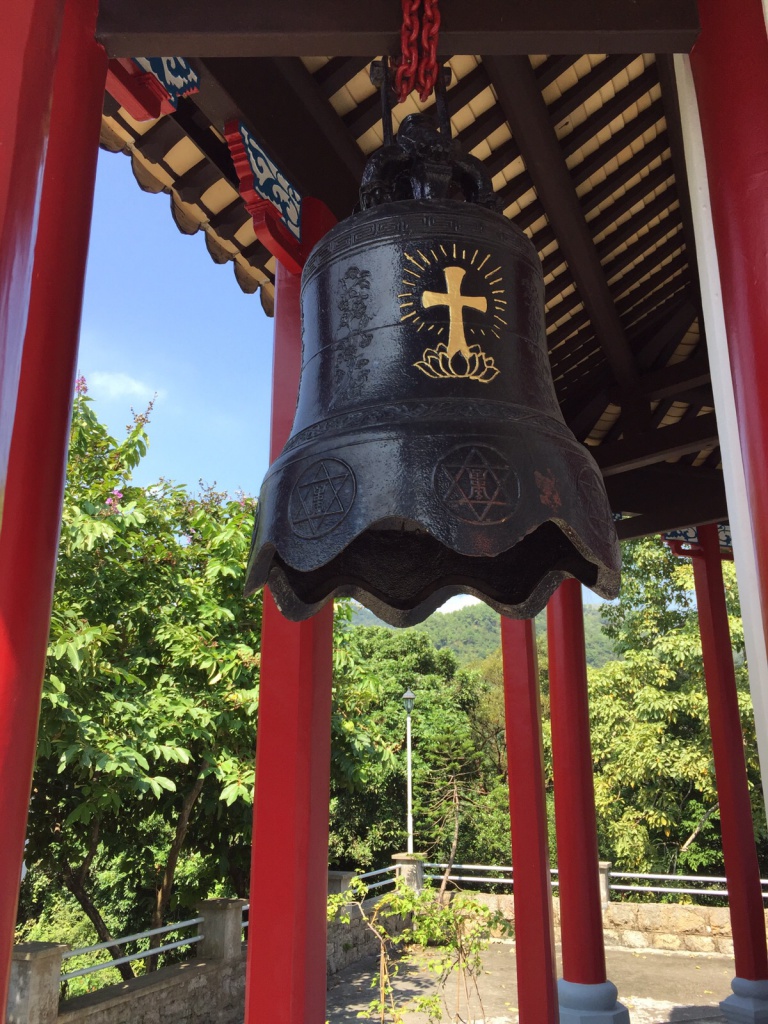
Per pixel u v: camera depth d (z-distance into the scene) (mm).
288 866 3236
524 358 2424
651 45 2404
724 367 2412
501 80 3840
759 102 2166
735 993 8094
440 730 20359
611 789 18906
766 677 2232
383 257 2426
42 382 2145
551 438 2146
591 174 4922
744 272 2123
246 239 4777
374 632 25203
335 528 1966
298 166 3760
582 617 8008
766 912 13602
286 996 3104
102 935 9812
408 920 12703
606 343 6555
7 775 1875
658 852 18766
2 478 1630
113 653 9062
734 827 8414
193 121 3789
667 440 7090
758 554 2049
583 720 7668
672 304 7172
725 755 8617
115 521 8703
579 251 5238
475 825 19172
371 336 2363
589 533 2047
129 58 2615
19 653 1952
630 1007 9398
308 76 3717
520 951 5801
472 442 2021
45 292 2201
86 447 9484
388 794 18734
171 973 8227
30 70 1814
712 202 2293
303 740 3398
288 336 3951
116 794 8031
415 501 1923
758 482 2049
